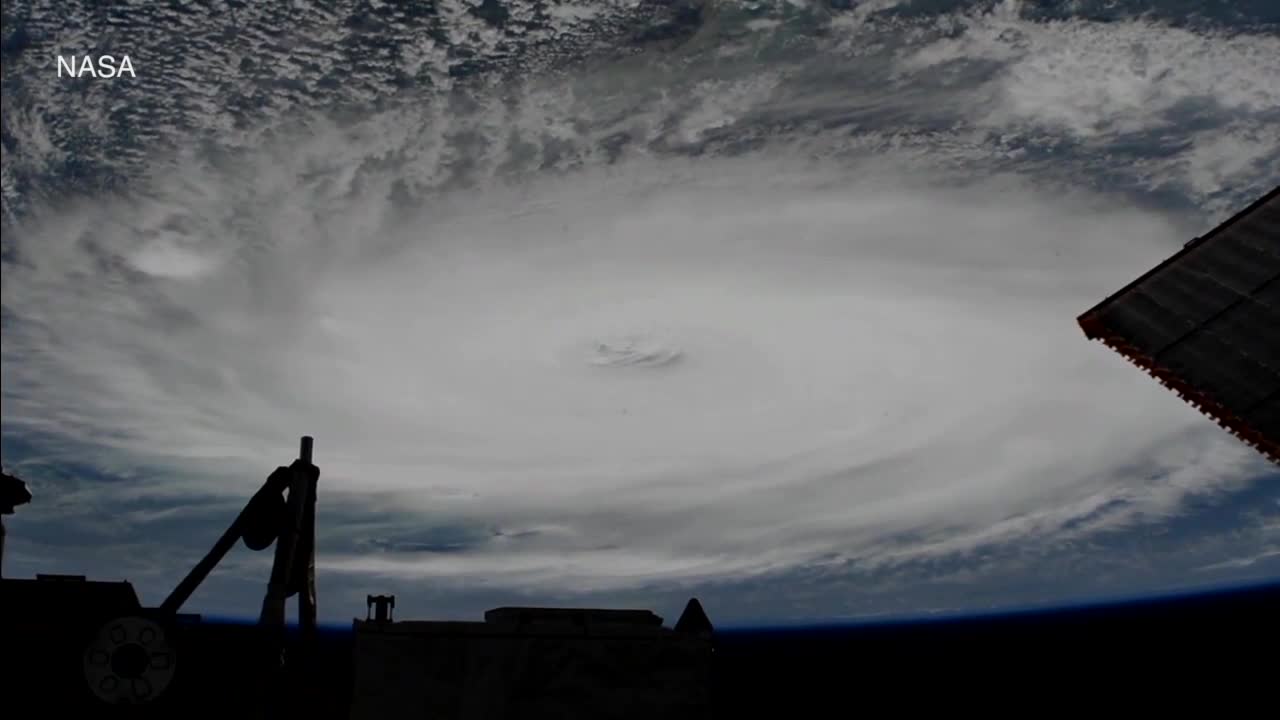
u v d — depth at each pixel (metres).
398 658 14.98
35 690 14.40
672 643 15.45
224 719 14.40
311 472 15.48
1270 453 11.35
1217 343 12.97
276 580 14.76
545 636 15.31
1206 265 14.49
